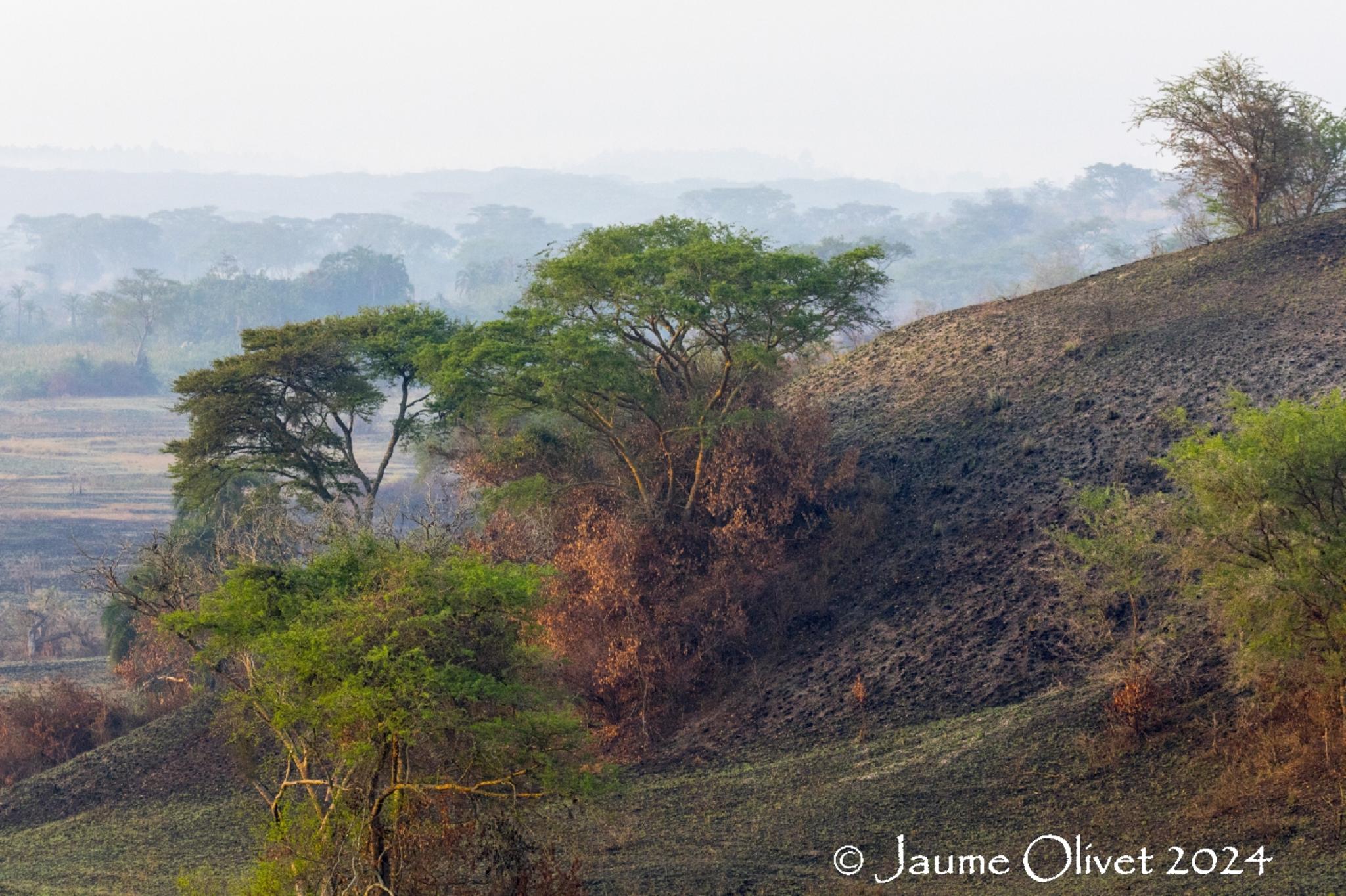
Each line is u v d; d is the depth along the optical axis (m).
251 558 42.28
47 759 66.88
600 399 56.38
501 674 29.02
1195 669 37.78
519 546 55.56
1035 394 60.12
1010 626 44.94
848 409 66.56
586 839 38.00
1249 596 30.25
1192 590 34.22
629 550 53.53
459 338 59.06
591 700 49.22
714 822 38.84
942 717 41.84
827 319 58.06
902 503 55.84
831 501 56.84
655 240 63.12
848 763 40.81
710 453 56.75
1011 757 37.38
